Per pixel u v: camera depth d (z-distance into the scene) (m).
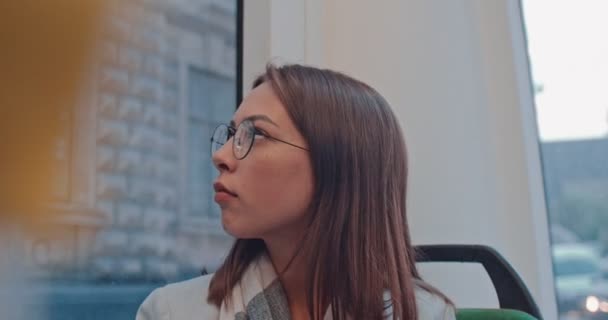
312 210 0.79
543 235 1.61
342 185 0.80
